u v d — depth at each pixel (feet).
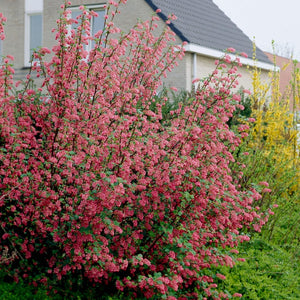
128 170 13.69
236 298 16.55
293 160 27.30
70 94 15.26
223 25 61.77
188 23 51.62
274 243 22.75
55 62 15.15
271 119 28.14
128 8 47.60
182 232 15.35
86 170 14.34
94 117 15.33
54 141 14.99
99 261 13.47
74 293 14.44
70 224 14.06
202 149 16.08
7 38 55.01
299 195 25.76
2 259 14.15
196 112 16.97
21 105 16.26
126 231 14.69
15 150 14.78
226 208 15.97
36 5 53.26
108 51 16.15
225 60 17.47
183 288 16.26
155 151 14.74
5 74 15.96
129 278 14.08
